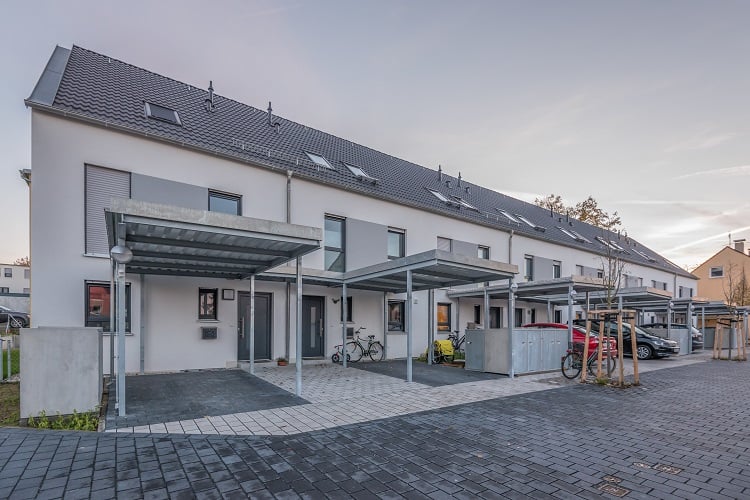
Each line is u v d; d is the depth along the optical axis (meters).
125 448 4.57
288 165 12.09
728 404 7.32
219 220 6.11
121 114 9.91
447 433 5.37
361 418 6.07
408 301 9.45
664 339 16.23
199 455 4.42
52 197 8.45
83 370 5.86
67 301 8.53
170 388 7.86
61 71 10.38
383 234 14.10
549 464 4.30
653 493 3.63
